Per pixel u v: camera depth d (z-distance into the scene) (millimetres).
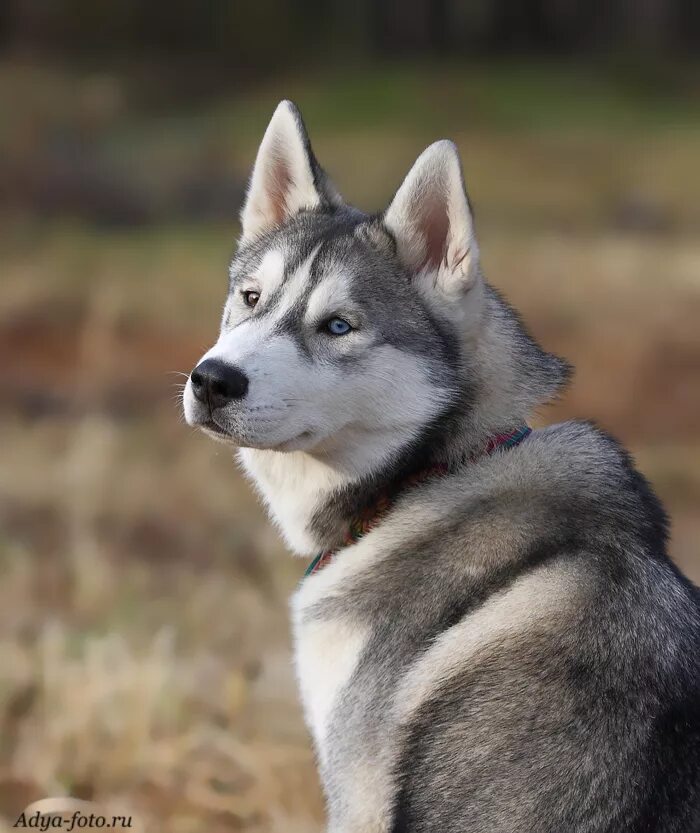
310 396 8641
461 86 71438
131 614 15570
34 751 11945
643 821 7176
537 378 8961
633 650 7520
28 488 21797
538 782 7312
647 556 7930
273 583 16328
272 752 11805
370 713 7957
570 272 39344
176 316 33875
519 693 7527
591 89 73375
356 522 8875
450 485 8547
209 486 21625
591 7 90250
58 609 16234
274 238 9664
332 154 57562
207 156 57594
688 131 65250
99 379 29906
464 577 8062
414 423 8719
